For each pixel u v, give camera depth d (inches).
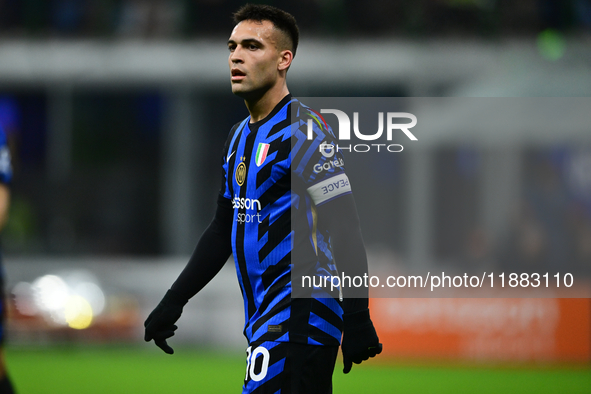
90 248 1824.6
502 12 1793.8
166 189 1850.4
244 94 350.9
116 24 1863.9
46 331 1460.4
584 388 932.0
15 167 1845.5
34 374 1084.5
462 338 1191.6
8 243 1776.6
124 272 1674.5
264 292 347.3
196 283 381.1
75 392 909.8
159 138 1854.1
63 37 1839.3
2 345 445.4
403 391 909.8
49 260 1717.5
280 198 342.6
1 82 1811.0
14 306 1465.3
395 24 1820.9
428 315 1198.9
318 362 339.0
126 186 1859.0
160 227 1850.4
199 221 1828.2
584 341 1168.8
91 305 1493.6
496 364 1176.8
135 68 1777.8
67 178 1854.1
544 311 1178.0
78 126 1868.8
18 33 1845.5
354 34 1812.3
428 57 1691.7
